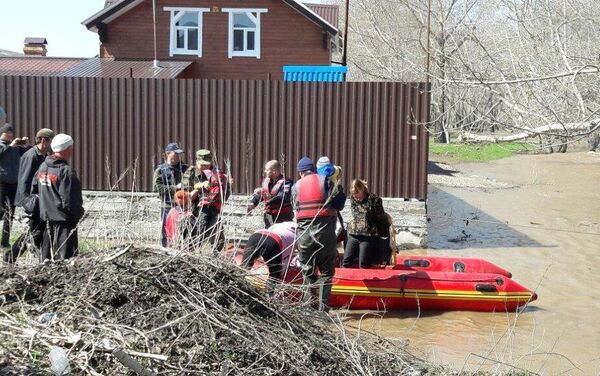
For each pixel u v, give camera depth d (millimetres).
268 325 6109
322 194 8812
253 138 14383
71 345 5250
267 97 14312
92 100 14562
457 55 11562
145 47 25469
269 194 10625
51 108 14633
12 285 6000
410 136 14109
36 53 33938
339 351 6199
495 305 9992
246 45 25828
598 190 26547
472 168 34594
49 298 5879
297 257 9148
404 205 14211
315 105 14258
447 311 10047
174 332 5605
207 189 9680
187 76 25141
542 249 14953
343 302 9977
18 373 4895
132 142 14555
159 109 14492
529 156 41031
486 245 15227
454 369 7078
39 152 9055
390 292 9922
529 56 11312
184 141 14484
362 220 10500
